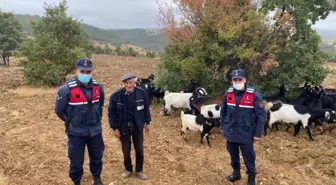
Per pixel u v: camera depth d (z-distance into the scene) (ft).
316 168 24.17
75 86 18.71
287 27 36.37
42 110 40.60
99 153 20.30
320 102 34.45
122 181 22.07
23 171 24.13
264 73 36.14
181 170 23.73
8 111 40.32
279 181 22.16
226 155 26.32
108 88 54.65
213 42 36.83
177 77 40.24
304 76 37.50
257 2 38.11
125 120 20.76
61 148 27.91
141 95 20.81
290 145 27.86
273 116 30.27
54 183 22.18
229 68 36.94
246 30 35.96
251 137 19.95
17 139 30.07
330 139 29.27
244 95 19.51
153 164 24.77
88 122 19.07
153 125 34.50
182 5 36.99
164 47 40.78
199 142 29.25
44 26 59.26
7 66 92.99
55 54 57.31
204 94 36.01
